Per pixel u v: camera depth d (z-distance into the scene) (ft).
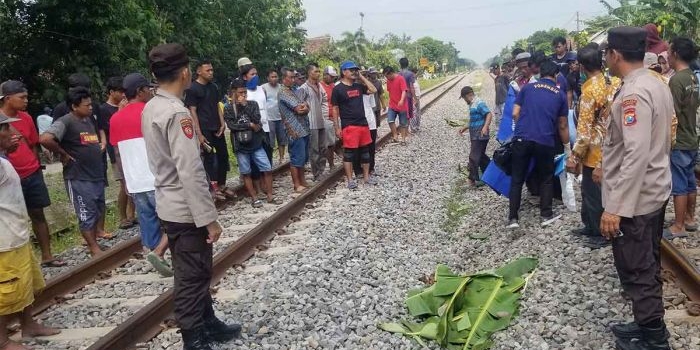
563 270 17.78
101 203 22.76
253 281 18.69
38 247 25.44
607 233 12.14
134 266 21.08
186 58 13.23
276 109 34.63
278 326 15.39
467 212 27.58
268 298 16.98
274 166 38.81
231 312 16.20
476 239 23.32
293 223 25.58
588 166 18.81
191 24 79.61
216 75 91.61
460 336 14.71
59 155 21.20
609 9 82.02
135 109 19.93
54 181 41.16
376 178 33.96
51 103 56.03
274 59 100.27
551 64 22.74
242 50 92.17
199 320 13.62
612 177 12.41
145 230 20.29
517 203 22.97
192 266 13.43
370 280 18.51
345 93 31.24
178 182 13.14
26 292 14.44
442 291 16.30
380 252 21.44
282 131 37.96
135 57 63.52
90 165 21.94
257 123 28.86
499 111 48.98
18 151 20.52
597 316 14.75
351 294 17.34
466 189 32.04
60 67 57.82
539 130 22.20
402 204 28.76
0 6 51.88
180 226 13.21
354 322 15.43
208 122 27.63
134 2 61.00
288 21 102.47
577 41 79.71
